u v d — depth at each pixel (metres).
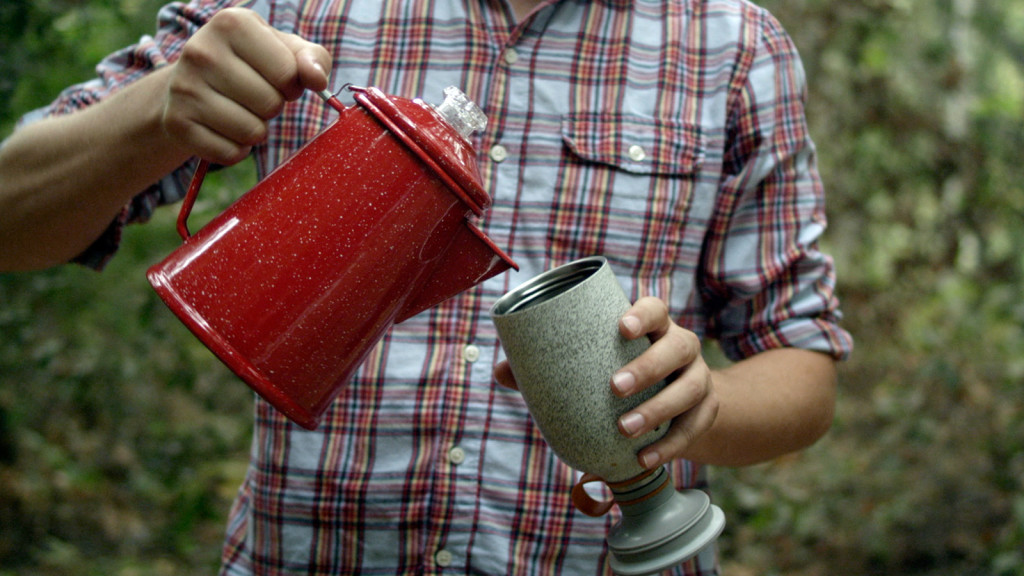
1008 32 5.55
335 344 0.90
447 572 1.21
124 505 3.49
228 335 0.87
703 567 1.31
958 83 5.29
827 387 1.33
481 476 1.22
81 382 3.41
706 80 1.31
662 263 1.28
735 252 1.35
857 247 5.45
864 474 4.13
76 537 3.29
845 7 4.95
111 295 3.40
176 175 1.31
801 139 1.35
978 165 5.43
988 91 5.53
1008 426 4.34
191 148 0.93
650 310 0.93
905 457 4.25
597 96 1.27
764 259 1.34
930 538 3.70
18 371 3.35
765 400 1.23
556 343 0.91
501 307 0.96
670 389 0.94
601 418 0.92
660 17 1.31
